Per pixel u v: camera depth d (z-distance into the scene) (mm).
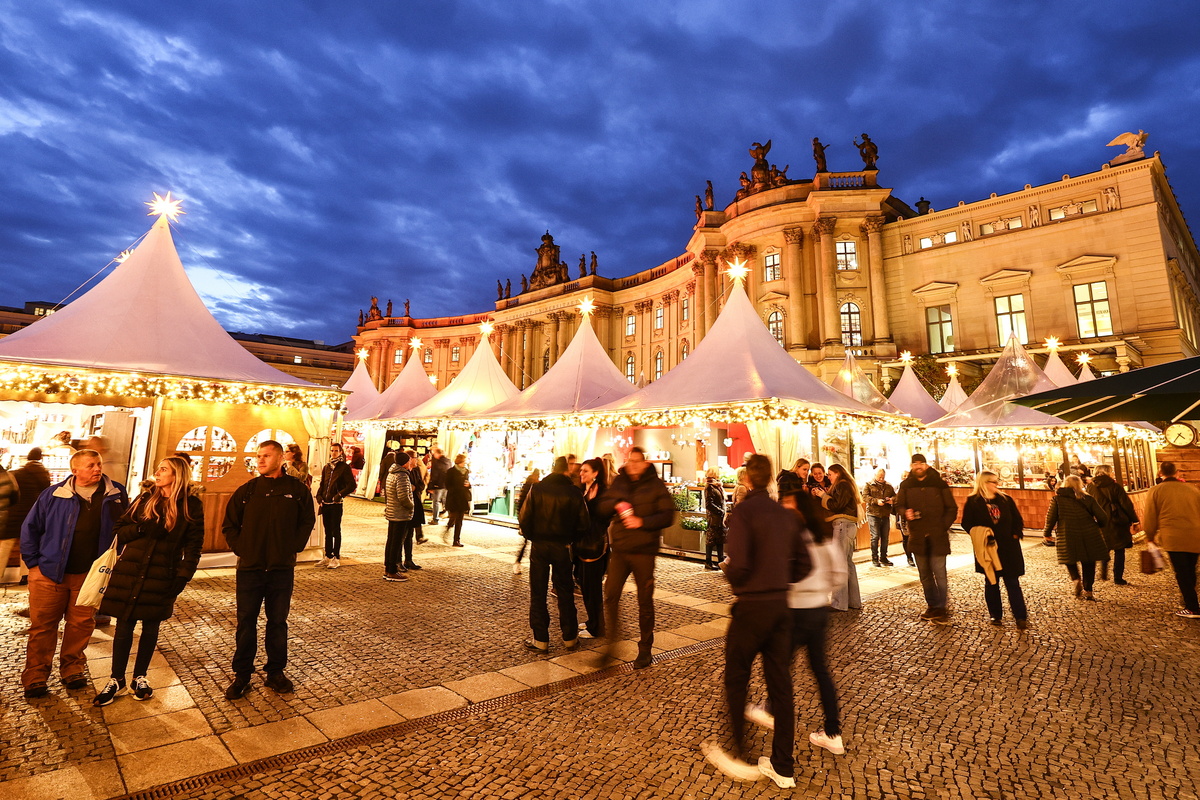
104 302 10703
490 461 21656
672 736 4066
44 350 9414
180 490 4648
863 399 19016
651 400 13617
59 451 10445
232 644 5879
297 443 11242
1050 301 31047
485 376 22953
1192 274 42750
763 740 4031
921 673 5434
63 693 4590
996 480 7309
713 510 10414
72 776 3393
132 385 9609
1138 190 29438
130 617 4465
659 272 50969
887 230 36438
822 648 3852
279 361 70750
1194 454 22391
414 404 24078
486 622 6887
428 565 10414
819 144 37094
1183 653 6020
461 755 3760
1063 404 8633
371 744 3887
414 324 70250
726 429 14711
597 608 6574
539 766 3631
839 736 3828
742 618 3543
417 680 5047
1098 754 3891
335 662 5426
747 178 40938
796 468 9578
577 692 4855
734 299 14641
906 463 18094
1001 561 7145
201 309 11828
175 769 3504
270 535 4738
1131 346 27547
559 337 56125
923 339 34562
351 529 15352
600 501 5777
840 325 34781
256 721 4184
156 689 4703
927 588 7355
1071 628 6996
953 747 3977
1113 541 9836
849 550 7945
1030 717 4465
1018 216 32719
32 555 4504
